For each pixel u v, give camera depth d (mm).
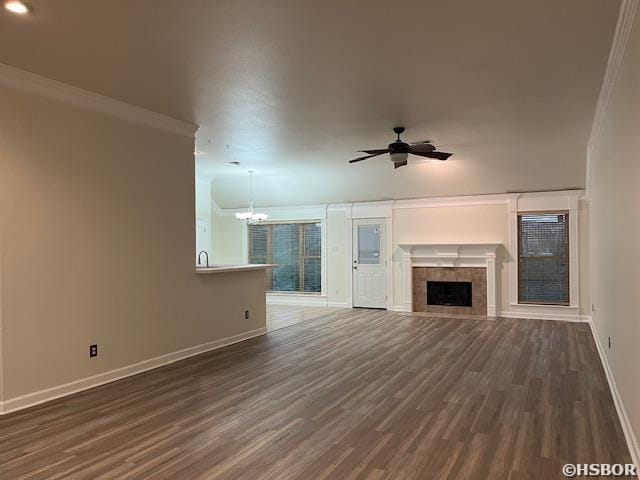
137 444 3002
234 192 10258
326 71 3707
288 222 10375
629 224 2969
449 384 4273
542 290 8164
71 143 4102
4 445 2992
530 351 5602
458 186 8469
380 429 3232
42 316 3863
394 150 5336
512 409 3607
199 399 3896
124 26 2908
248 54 3363
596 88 4141
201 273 5586
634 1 2508
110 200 4457
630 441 2883
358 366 4938
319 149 6727
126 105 4539
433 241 8945
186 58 3434
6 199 3629
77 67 3590
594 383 4273
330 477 2561
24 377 3727
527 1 2633
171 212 5160
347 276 9750
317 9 2709
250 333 6516
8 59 3436
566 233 7984
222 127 5477
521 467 2658
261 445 2980
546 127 5488
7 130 3631
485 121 5246
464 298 8672
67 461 2766
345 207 9734
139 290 4758
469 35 3080
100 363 4340
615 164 3709
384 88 4129
